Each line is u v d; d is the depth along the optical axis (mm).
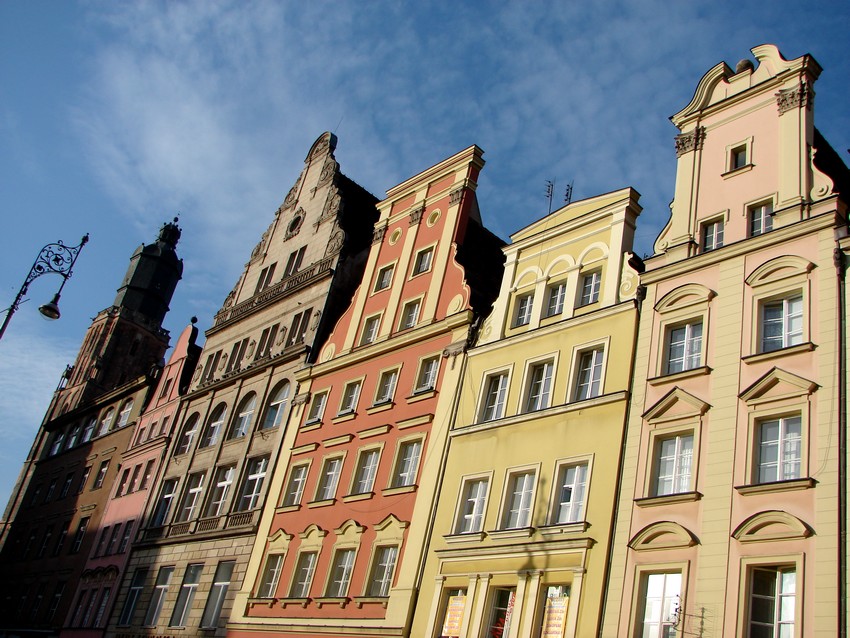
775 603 18484
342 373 37000
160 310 85625
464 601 24969
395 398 32875
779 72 25453
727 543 19484
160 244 88750
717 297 23062
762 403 20625
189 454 44969
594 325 26266
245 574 35250
